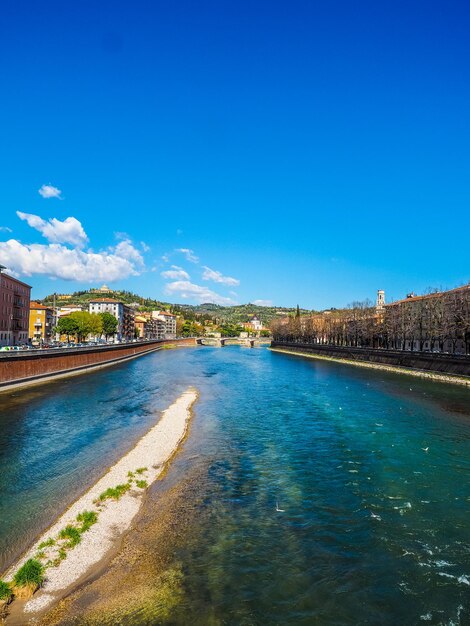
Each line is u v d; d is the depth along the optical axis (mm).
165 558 16969
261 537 18734
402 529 19562
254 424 41812
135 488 24250
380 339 145375
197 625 13320
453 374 78375
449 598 14781
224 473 27172
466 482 25531
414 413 46969
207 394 62719
